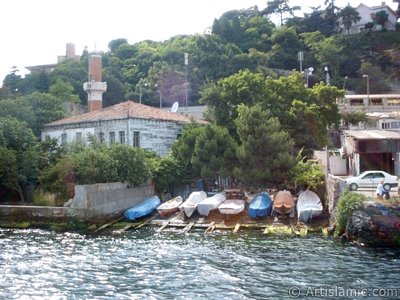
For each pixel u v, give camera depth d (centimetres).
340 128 5744
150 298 1571
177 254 2294
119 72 8819
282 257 2181
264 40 10169
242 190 3772
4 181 3631
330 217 3038
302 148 4181
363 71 9488
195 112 6888
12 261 2164
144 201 3706
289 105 4547
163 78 8056
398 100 7238
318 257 2169
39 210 3278
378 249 2358
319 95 4722
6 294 1634
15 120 4041
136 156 3712
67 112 5906
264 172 3628
